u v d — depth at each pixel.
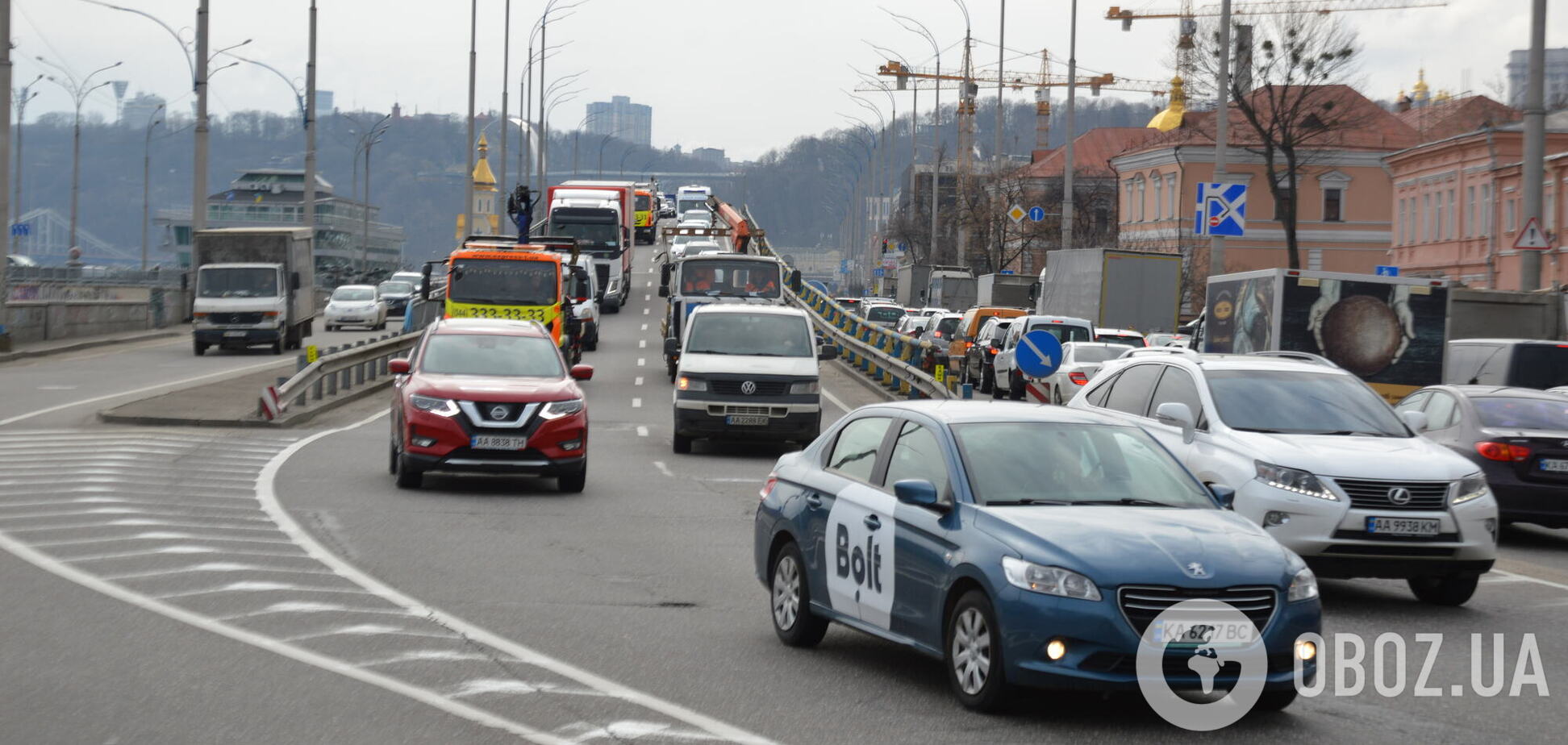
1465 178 134.75
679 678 18.83
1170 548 16.67
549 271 77.12
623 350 104.06
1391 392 55.00
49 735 15.47
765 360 52.59
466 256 76.81
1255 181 185.62
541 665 19.34
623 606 23.91
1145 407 30.47
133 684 17.78
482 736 15.73
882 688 18.50
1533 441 35.31
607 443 54.81
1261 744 16.20
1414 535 25.47
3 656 19.12
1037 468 18.56
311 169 136.25
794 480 21.56
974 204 180.12
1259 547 17.06
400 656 19.67
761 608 24.03
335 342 113.56
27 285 113.06
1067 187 110.31
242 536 29.98
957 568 17.44
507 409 38.31
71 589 23.91
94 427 53.56
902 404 20.44
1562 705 18.39
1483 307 69.75
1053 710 17.47
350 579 25.55
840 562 19.95
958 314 114.19
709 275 85.62
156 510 33.25
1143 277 94.81
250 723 16.08
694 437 51.91
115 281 135.12
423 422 38.06
